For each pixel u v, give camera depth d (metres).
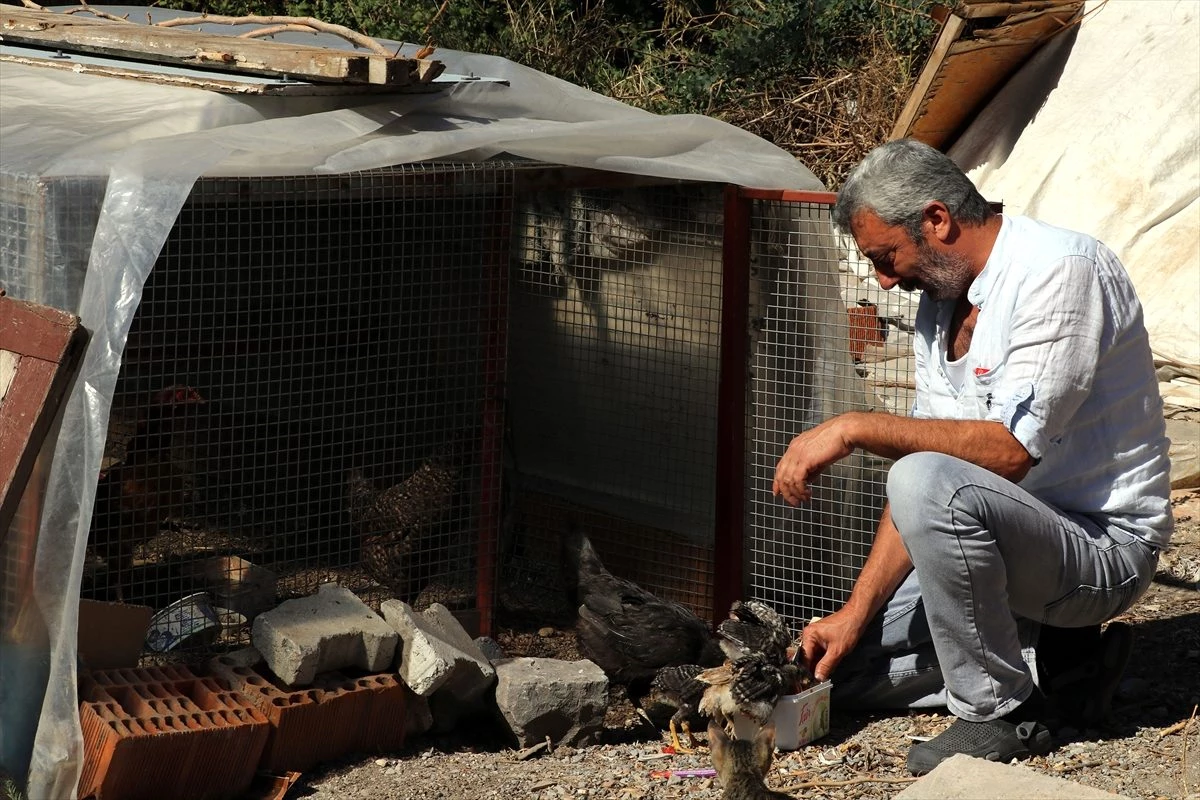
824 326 4.75
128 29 5.39
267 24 5.86
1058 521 3.68
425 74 4.53
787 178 4.90
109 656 3.98
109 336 3.60
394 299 4.87
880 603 4.10
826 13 10.73
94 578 4.74
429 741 4.16
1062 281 3.54
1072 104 8.56
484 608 4.92
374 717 4.00
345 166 4.04
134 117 4.32
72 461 3.59
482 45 11.04
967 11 8.32
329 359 4.90
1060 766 3.71
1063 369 3.52
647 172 4.57
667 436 5.15
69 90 4.80
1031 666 3.88
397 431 5.11
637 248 5.08
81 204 3.73
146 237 3.66
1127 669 4.41
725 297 4.76
